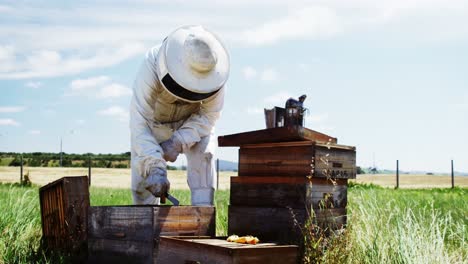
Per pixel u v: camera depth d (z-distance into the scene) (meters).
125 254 5.31
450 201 12.20
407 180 41.47
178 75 5.93
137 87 6.52
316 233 5.09
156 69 6.27
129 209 5.28
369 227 6.21
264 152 5.61
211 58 5.90
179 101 6.50
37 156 54.03
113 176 38.75
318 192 5.36
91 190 18.25
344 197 5.75
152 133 6.62
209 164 6.78
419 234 6.18
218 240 4.79
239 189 5.78
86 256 6.04
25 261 5.76
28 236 7.10
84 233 6.14
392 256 5.54
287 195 5.34
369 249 5.67
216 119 6.75
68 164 53.28
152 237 5.02
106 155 54.53
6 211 7.40
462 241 6.69
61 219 6.40
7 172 39.59
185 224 5.26
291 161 5.37
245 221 5.67
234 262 4.06
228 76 6.29
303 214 5.19
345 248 5.21
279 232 5.36
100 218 5.64
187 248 4.56
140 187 6.98
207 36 6.00
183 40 6.02
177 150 6.49
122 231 5.35
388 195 13.57
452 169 27.83
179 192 14.65
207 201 6.74
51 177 35.00
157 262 4.98
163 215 5.10
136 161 6.30
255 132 5.53
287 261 4.38
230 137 5.75
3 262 5.74
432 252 5.49
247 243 4.61
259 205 5.57
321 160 5.30
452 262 5.75
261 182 5.57
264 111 5.94
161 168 6.15
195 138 6.56
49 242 6.70
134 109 6.54
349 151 5.72
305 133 5.29
